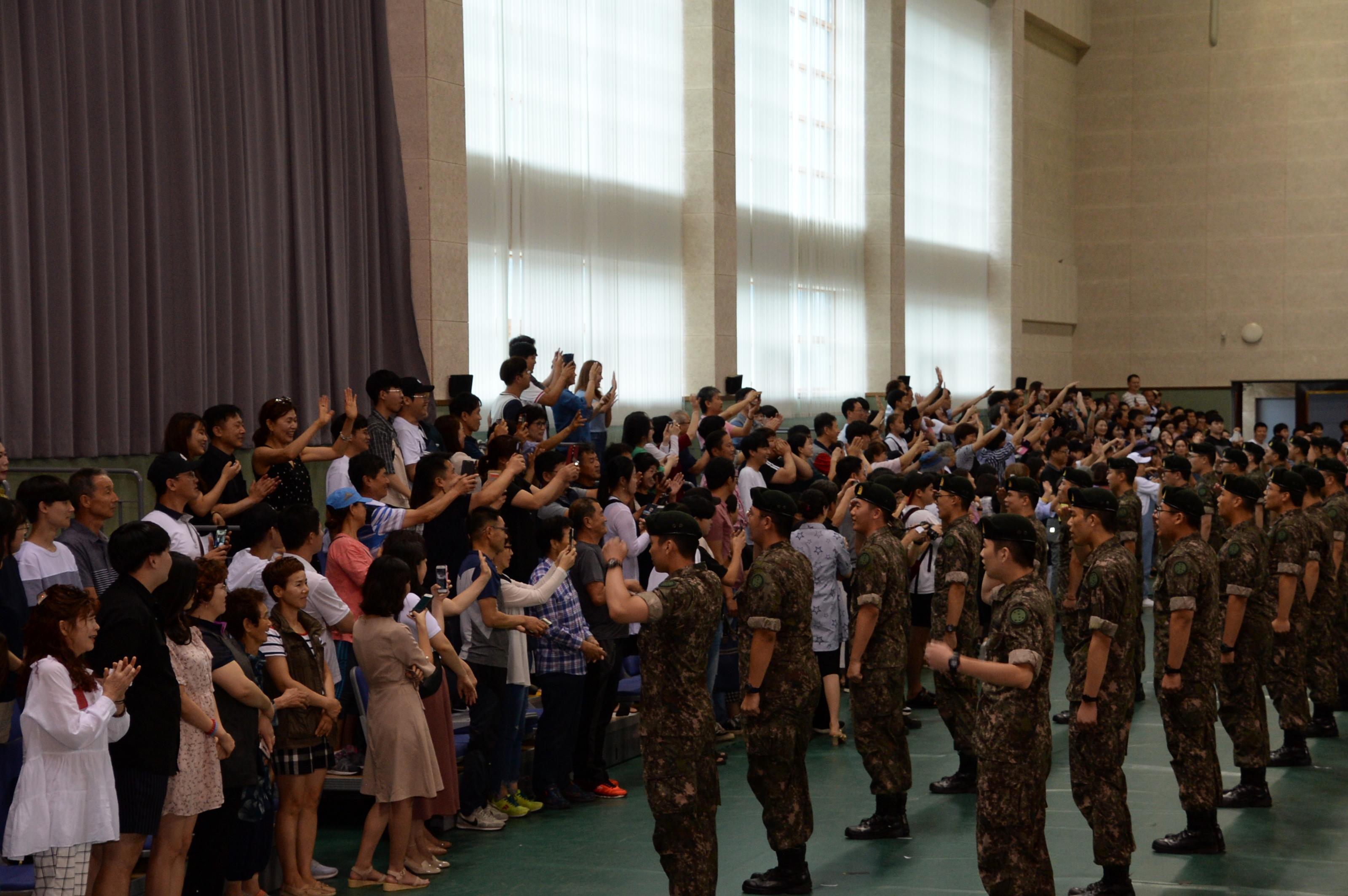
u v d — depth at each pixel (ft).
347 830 25.79
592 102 48.75
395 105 38.83
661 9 53.57
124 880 18.03
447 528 27.73
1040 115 91.56
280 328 33.94
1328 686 34.35
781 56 61.62
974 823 26.07
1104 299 96.99
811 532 33.17
